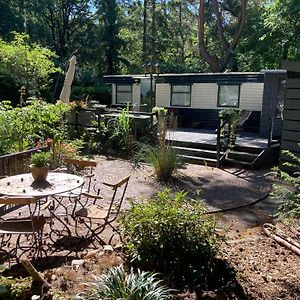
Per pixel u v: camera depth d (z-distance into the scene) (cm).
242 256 328
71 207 522
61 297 218
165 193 323
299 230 414
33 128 728
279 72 1186
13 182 402
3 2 2194
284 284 267
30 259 344
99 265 284
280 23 1573
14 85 1266
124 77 1683
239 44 2277
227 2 2427
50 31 2675
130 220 304
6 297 215
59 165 717
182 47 3191
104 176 765
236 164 915
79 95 2073
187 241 288
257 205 606
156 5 3092
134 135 1038
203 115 1491
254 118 1352
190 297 234
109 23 2734
